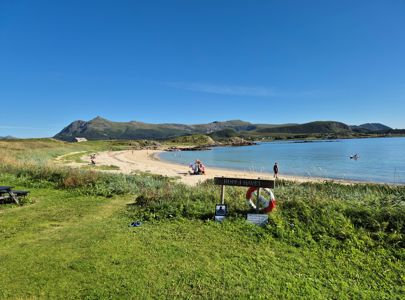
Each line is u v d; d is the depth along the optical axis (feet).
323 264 20.12
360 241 22.98
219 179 29.81
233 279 17.67
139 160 186.29
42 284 16.90
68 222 29.07
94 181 48.24
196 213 29.81
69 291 16.26
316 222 25.93
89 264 19.22
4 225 27.66
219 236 24.48
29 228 26.84
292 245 23.09
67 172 53.21
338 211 27.68
